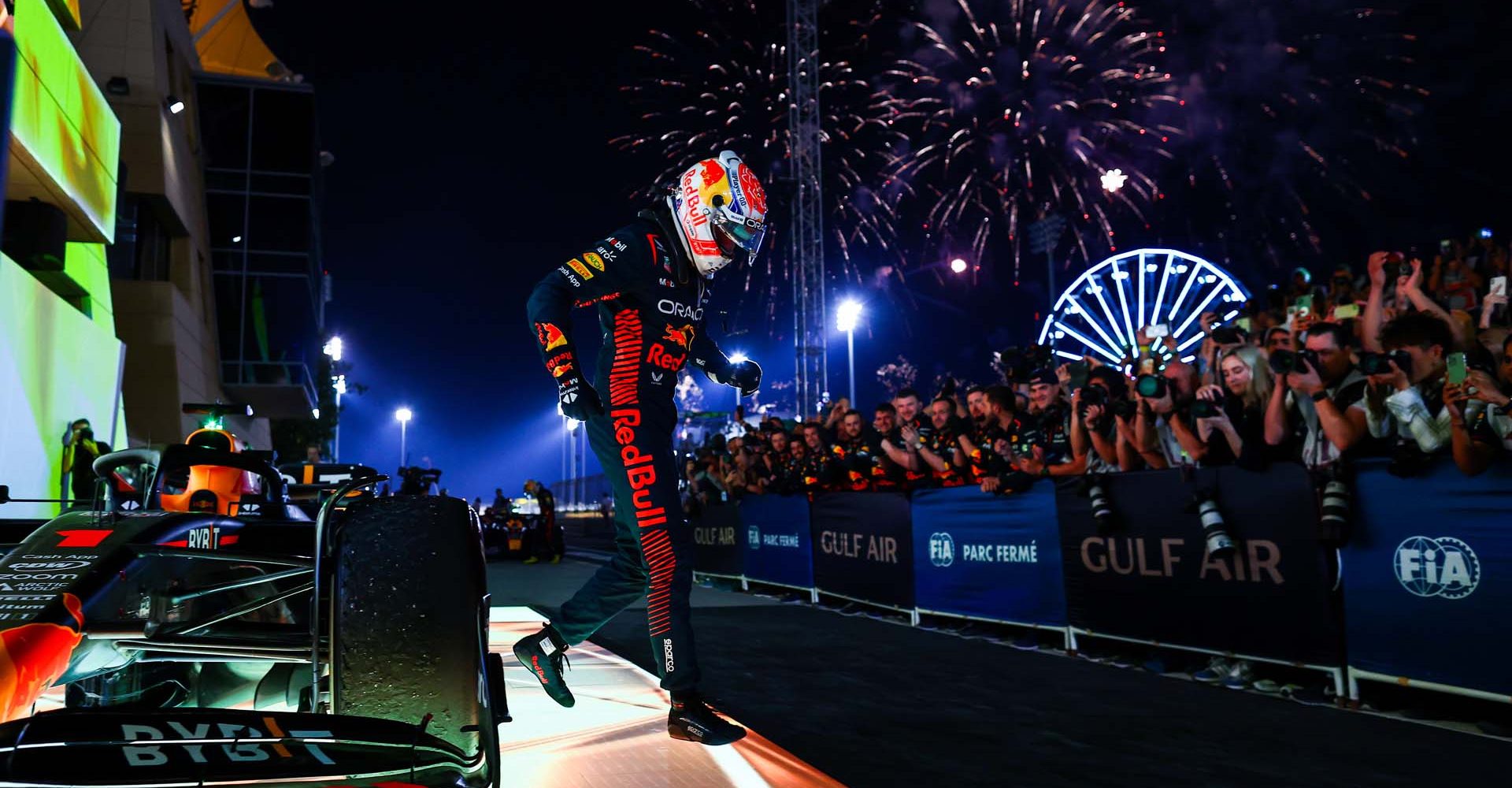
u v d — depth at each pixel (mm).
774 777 2740
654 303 2779
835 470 8312
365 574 1819
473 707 1782
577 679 4199
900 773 3104
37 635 1612
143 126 21234
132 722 1357
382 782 1341
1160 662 4973
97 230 11891
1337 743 3492
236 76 26703
